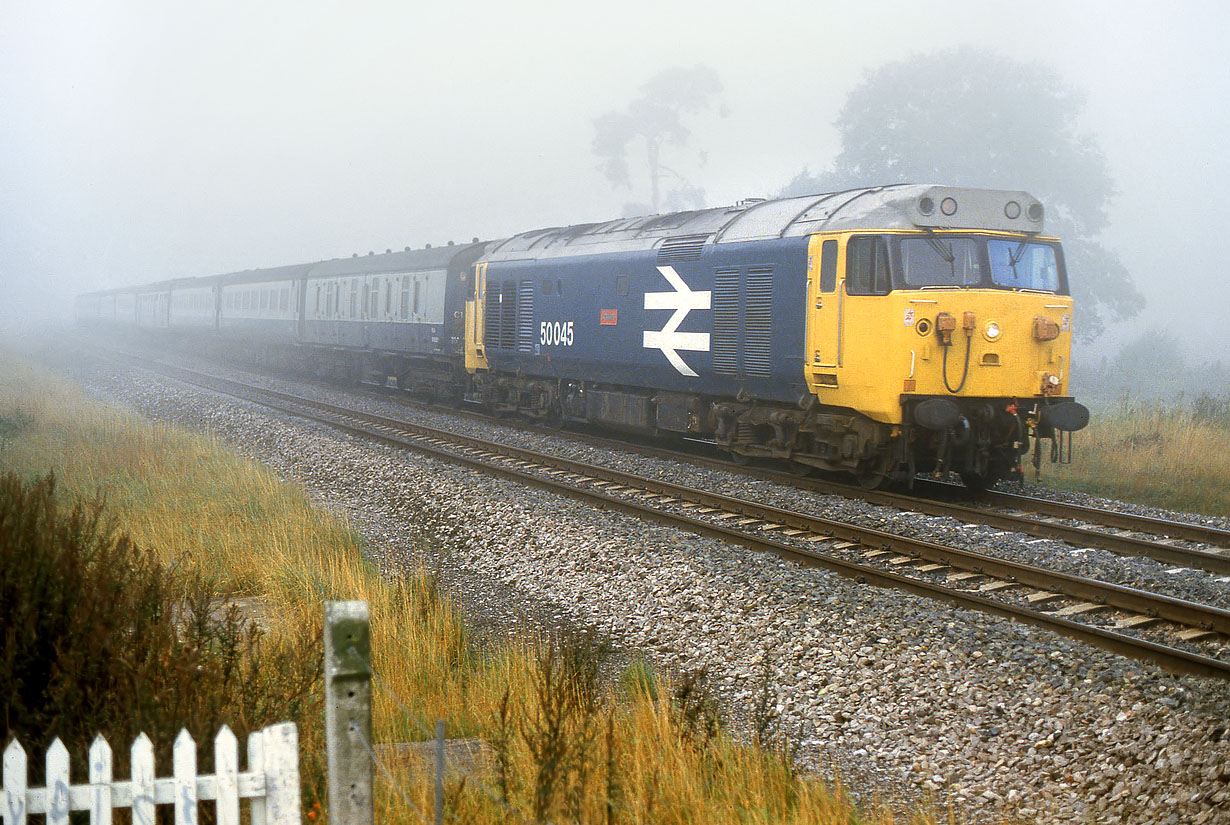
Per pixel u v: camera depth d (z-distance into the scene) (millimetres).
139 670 6012
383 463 20734
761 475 20094
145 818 4371
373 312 39188
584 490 17516
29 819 4988
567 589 12922
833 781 7605
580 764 6242
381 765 5770
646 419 23953
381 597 11492
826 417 18312
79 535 7070
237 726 6160
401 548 15531
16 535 6340
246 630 10438
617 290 23844
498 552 14781
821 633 10211
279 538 14234
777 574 11945
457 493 17703
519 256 28750
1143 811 6777
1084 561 12984
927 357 16703
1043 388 17281
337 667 4785
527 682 8758
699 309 21000
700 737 7754
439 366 35094
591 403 26109
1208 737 7320
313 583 12164
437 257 34562
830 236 17641
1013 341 17062
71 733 5770
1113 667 8742
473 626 11922
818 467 18969
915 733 8383
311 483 20516
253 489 17828
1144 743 7512
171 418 30250
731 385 20406
